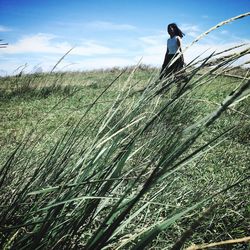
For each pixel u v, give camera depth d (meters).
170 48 7.88
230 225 1.91
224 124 4.02
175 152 0.85
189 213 1.94
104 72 18.00
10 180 1.61
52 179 1.42
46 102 7.91
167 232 1.84
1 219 1.19
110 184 1.08
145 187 0.83
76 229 1.09
